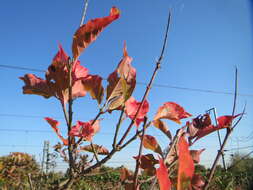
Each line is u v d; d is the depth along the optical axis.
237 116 0.26
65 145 0.30
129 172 0.33
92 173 0.25
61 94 0.27
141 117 0.31
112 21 0.24
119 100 0.28
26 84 0.27
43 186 0.46
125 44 0.27
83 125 0.28
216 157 0.21
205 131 0.28
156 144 0.33
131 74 0.26
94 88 0.28
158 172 0.16
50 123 0.30
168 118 0.31
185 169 0.15
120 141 0.24
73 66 0.27
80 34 0.24
